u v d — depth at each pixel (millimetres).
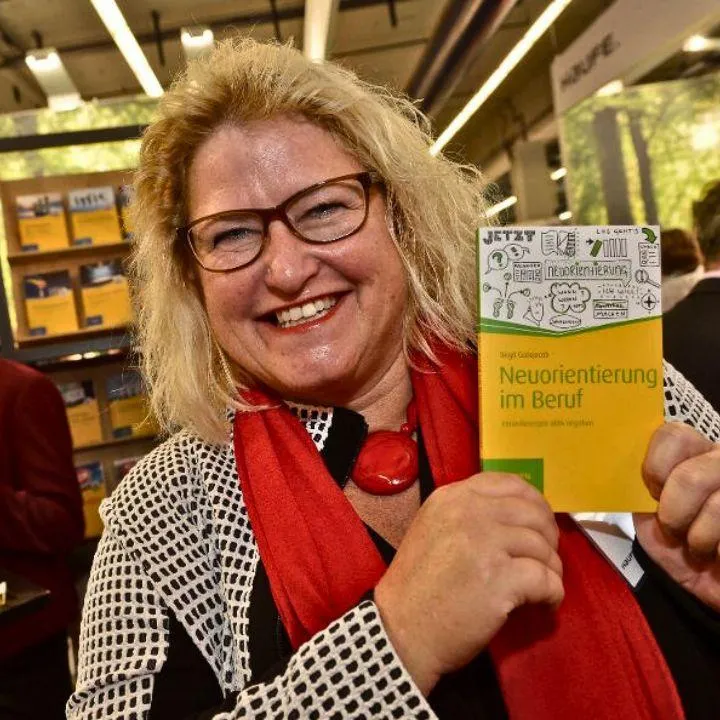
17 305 3207
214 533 988
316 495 963
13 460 2336
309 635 866
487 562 756
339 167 969
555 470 852
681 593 903
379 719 742
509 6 3881
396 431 1055
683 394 1064
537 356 853
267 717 764
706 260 2586
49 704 2352
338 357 969
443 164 1107
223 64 981
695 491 813
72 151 3271
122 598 950
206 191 964
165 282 1071
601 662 867
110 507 1031
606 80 3650
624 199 3889
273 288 955
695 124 3717
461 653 756
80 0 4613
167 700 898
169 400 1104
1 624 1818
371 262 973
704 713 914
